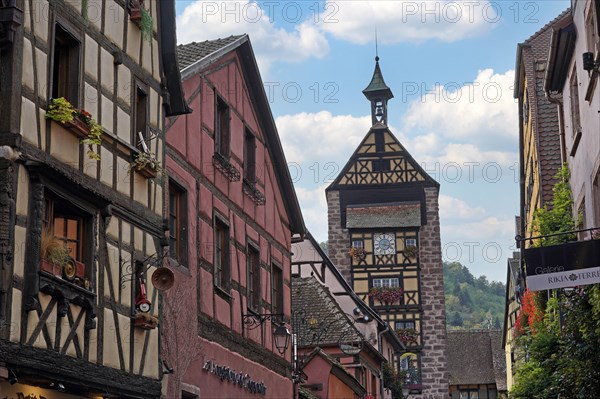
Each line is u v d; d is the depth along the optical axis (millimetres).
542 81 33094
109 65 18578
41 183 15492
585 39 22375
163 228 20453
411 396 65375
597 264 18516
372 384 47219
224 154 25828
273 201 29984
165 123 21188
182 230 22391
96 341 17328
